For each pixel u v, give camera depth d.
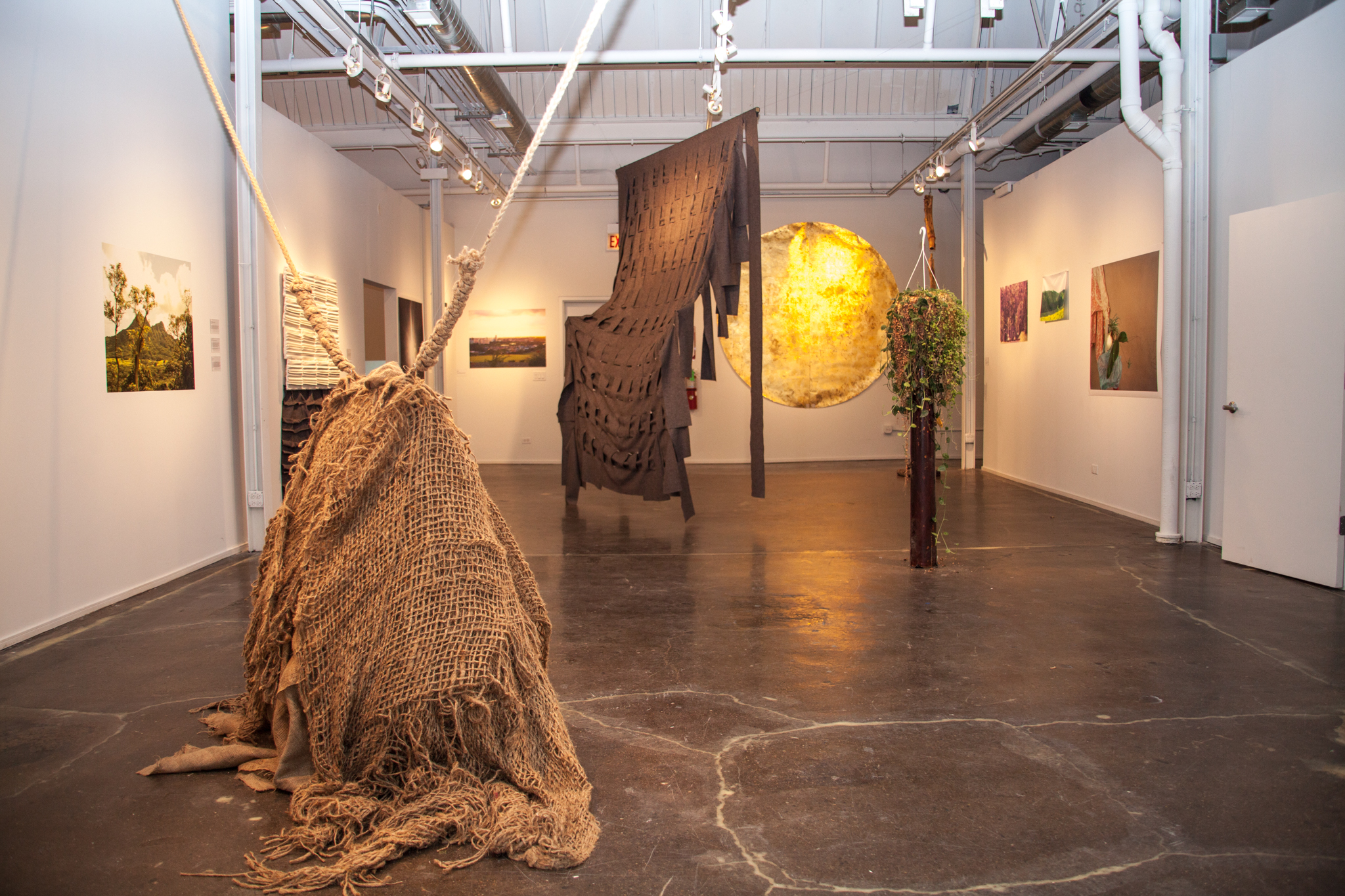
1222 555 5.66
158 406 5.24
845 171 12.05
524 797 2.39
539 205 12.20
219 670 3.68
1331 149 5.02
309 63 6.89
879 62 7.05
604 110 11.45
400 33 7.37
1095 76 7.95
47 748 2.89
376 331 11.50
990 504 8.14
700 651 3.92
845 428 12.27
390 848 2.18
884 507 8.11
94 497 4.62
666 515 7.80
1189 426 6.16
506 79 11.02
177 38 5.51
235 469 6.21
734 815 2.42
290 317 7.02
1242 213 5.43
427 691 2.38
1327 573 4.90
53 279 4.32
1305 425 5.00
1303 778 2.62
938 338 5.30
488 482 10.22
